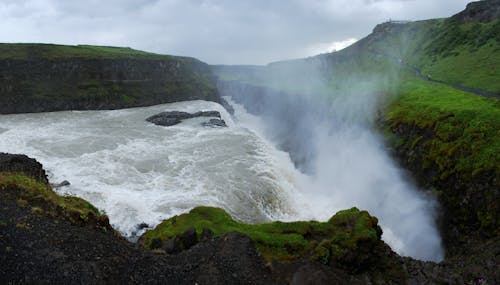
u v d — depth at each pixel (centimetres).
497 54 5731
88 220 1720
